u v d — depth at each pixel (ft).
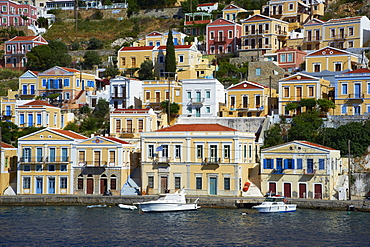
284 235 396.98
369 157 538.06
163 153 543.80
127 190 547.08
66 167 555.69
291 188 516.32
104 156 549.54
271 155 525.34
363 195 520.01
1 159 559.38
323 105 615.16
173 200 483.51
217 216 461.78
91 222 441.68
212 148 530.27
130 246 372.58
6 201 524.93
